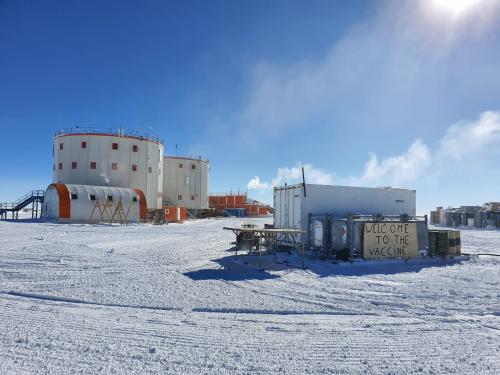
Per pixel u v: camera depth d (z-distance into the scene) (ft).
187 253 52.39
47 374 14.46
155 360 16.07
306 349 17.76
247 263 43.70
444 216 164.55
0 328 19.80
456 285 33.71
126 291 29.09
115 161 158.20
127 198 136.87
